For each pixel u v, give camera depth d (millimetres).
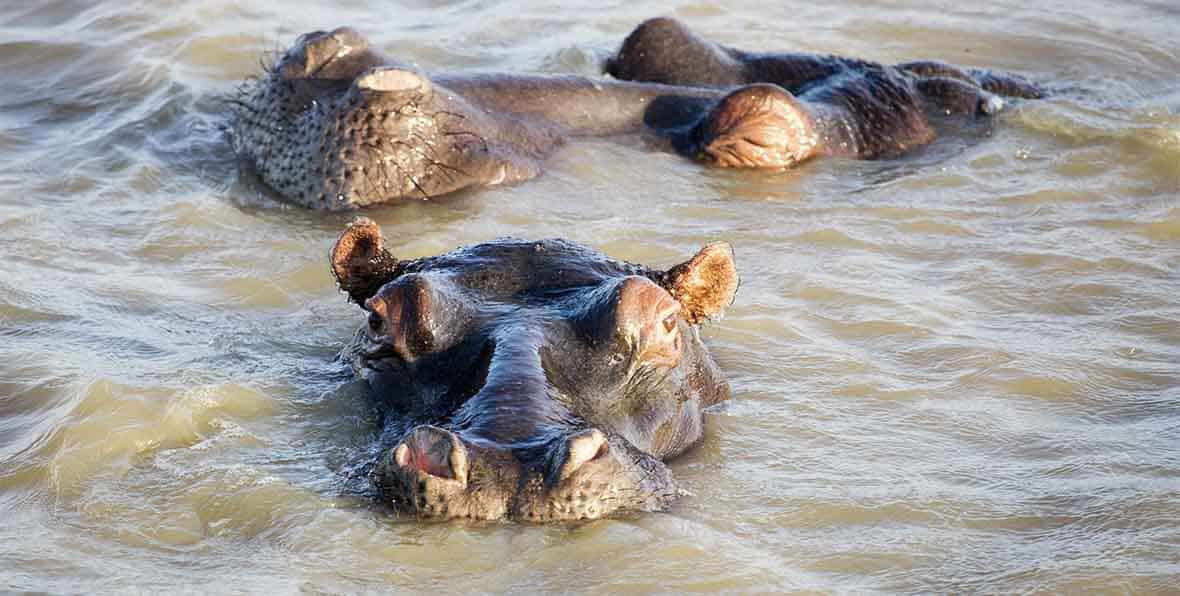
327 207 43719
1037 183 47062
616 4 63688
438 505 24672
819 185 47250
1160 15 64875
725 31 61344
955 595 24531
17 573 24531
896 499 27750
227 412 30438
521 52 57969
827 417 31391
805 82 54219
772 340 35188
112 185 45125
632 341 27625
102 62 55406
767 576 24859
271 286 38219
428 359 28016
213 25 58688
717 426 30672
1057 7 65562
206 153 48156
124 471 28078
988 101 53250
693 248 41312
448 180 44656
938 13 64625
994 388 32969
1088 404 32281
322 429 29734
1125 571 25094
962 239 42375
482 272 29859
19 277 37875
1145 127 50281
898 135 50969
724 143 48438
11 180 45250
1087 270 39844
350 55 46875
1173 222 43156
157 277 38781
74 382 31656
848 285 38594
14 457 28750
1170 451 29734
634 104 51000
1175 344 35438
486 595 24000
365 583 24297
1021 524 26938
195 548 25578
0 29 58312
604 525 25406
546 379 26484
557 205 44375
